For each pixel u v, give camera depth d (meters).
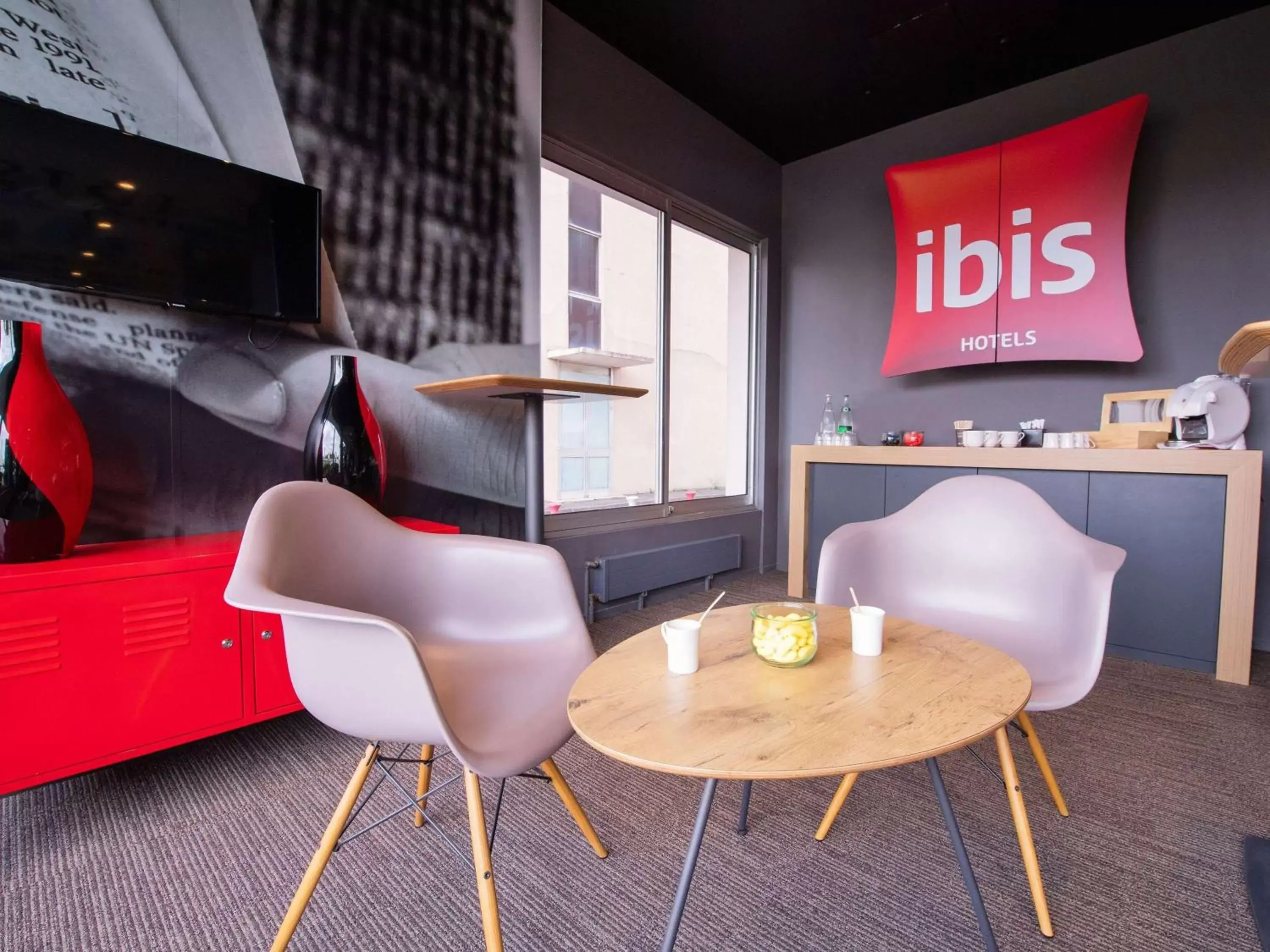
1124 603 2.71
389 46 2.40
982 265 3.44
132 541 1.84
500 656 1.34
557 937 1.16
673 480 4.42
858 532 1.75
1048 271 3.24
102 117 1.77
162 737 1.53
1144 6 2.89
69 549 1.56
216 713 1.62
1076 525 2.82
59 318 1.73
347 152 2.29
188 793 1.64
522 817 1.55
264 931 1.17
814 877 1.33
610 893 1.28
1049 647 1.53
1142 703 2.24
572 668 1.27
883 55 3.30
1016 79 3.49
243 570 1.03
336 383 2.09
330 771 1.76
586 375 5.27
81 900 1.25
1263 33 2.88
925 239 3.64
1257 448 2.88
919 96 3.67
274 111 2.11
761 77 3.51
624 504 3.61
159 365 1.90
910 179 3.65
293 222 2.07
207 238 1.89
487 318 2.75
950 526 1.76
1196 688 2.38
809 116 3.90
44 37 1.68
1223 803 1.60
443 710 1.09
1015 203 3.32
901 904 1.25
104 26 1.77
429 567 1.45
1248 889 1.27
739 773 0.75
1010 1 2.87
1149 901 1.26
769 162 4.41
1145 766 1.80
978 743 1.94
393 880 1.32
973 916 1.22
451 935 1.17
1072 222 3.16
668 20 3.06
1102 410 3.22
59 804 1.58
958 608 1.70
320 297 2.13
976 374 3.67
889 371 3.80
